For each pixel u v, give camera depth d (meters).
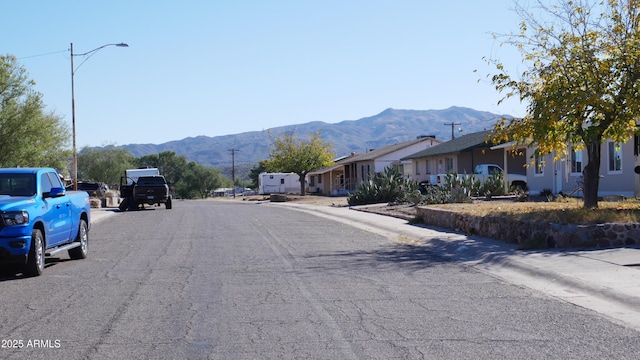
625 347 7.04
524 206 20.19
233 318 8.64
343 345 7.29
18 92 31.75
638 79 16.00
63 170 38.53
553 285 10.75
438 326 8.08
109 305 9.56
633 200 21.00
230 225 24.59
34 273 12.34
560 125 17.33
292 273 12.35
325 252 15.54
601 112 16.38
